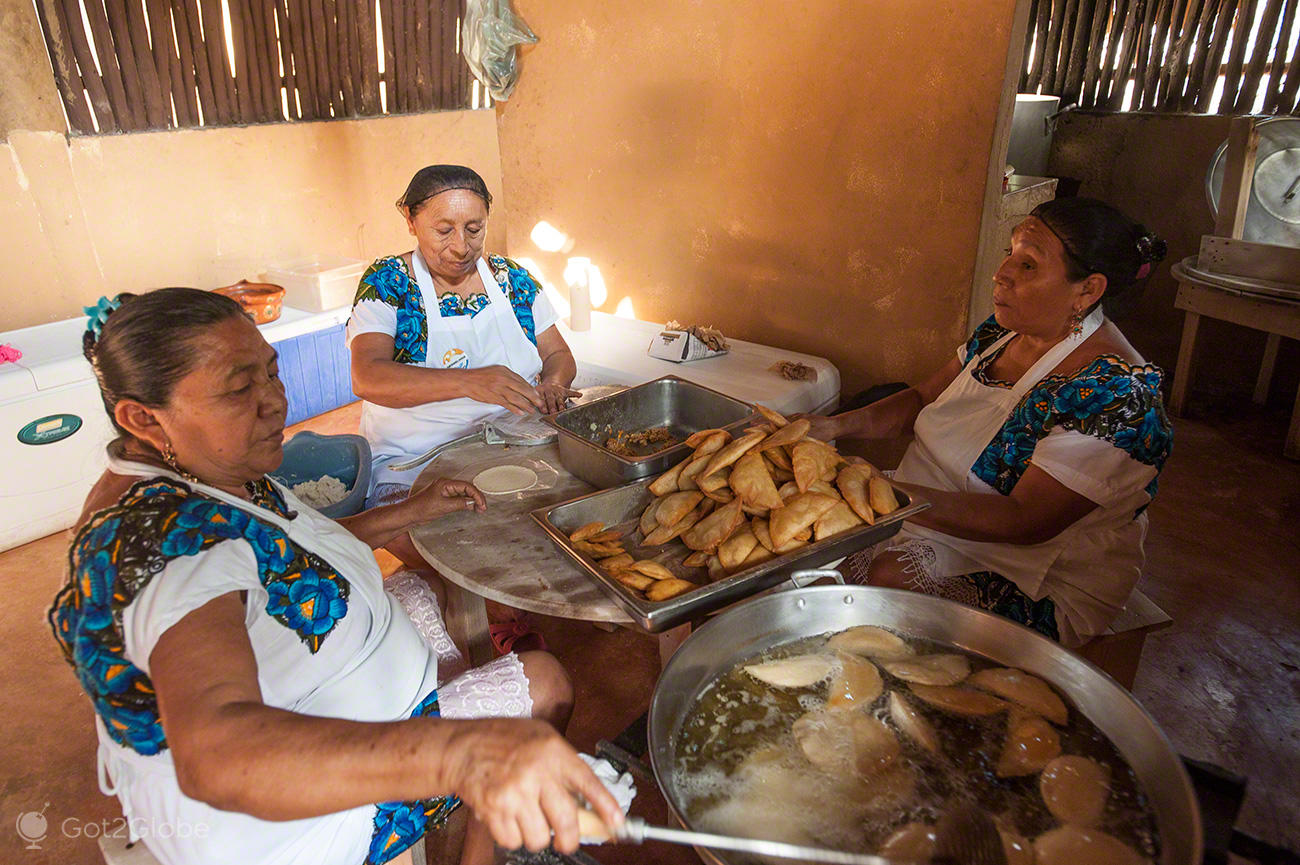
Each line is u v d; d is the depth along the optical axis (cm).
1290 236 365
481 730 93
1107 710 112
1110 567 181
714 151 321
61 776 216
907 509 161
